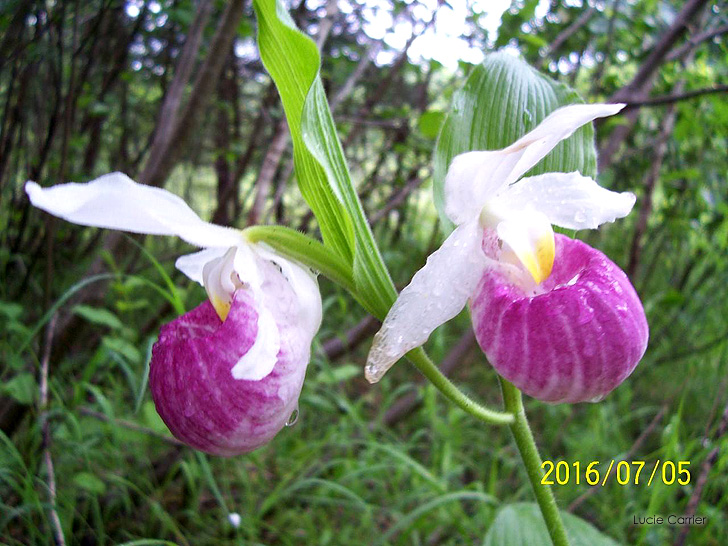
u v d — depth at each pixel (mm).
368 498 293
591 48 438
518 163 144
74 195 130
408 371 432
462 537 265
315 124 132
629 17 365
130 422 276
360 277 146
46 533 205
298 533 274
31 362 274
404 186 453
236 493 293
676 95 320
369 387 436
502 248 148
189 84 536
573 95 174
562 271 150
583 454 304
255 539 258
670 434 249
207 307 157
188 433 140
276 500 260
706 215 435
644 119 474
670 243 504
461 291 143
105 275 232
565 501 287
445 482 270
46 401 236
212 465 292
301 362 149
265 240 150
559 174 151
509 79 172
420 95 510
